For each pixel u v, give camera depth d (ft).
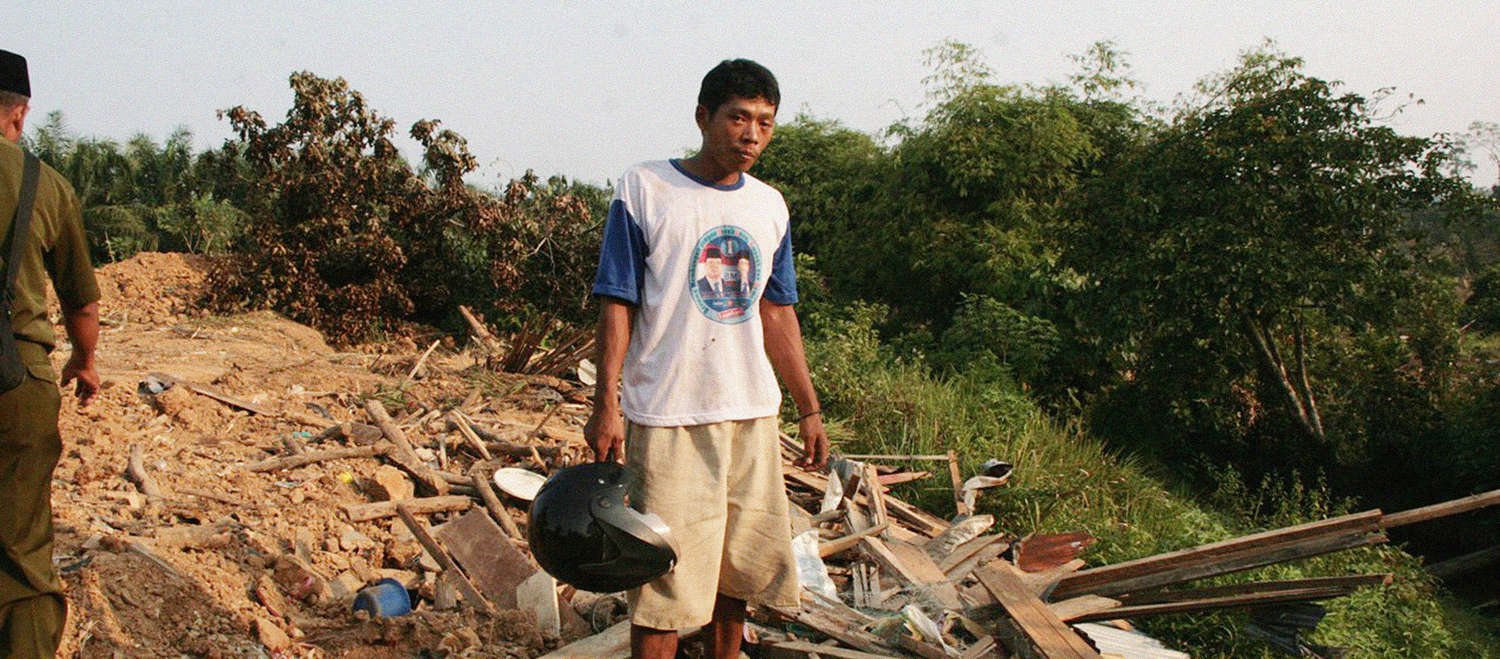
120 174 77.97
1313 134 38.88
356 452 17.69
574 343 28.81
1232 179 40.01
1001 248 48.34
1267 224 39.37
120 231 71.41
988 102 50.83
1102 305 42.63
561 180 46.29
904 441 27.30
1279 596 15.58
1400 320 45.24
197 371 24.56
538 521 8.22
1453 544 39.91
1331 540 15.98
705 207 8.41
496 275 41.22
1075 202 44.45
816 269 59.93
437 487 16.85
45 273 8.44
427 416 21.27
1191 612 16.60
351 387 23.85
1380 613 21.63
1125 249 42.06
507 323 41.75
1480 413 42.29
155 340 30.48
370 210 40.57
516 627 11.40
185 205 60.80
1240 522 32.68
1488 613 32.30
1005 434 28.84
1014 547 18.72
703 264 8.41
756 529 8.95
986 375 37.04
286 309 39.09
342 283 41.16
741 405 8.68
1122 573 16.49
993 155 50.42
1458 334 46.42
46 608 7.95
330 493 15.96
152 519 13.44
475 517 14.14
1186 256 39.63
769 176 67.41
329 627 11.19
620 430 8.43
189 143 79.56
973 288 49.47
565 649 10.90
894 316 53.98
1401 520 16.06
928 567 15.88
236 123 38.99
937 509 23.44
